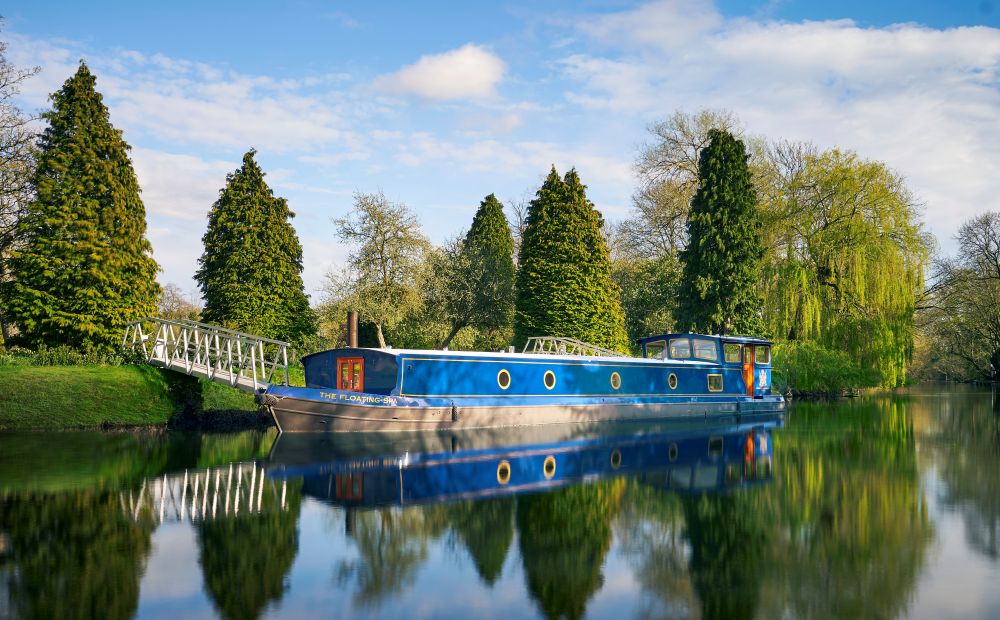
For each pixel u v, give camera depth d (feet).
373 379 83.51
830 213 154.30
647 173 181.98
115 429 85.92
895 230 147.64
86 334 98.48
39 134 102.89
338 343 156.87
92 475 55.42
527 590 30.71
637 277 190.49
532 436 82.07
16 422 83.20
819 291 151.33
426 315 159.53
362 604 28.91
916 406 131.13
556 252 155.84
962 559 34.58
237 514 43.06
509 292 169.48
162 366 93.86
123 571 32.55
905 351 145.18
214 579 31.63
